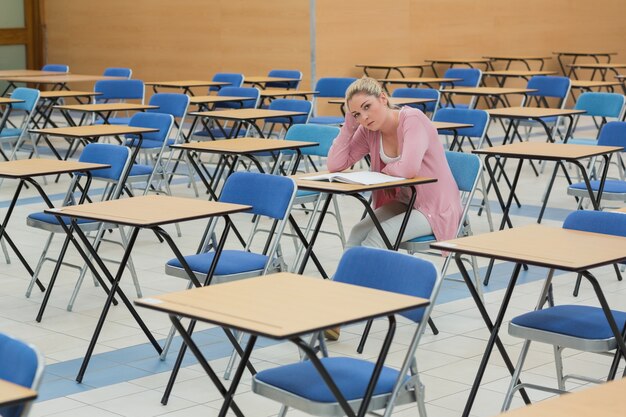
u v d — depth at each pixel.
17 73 13.16
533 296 6.16
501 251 3.82
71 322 5.69
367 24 14.59
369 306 3.08
